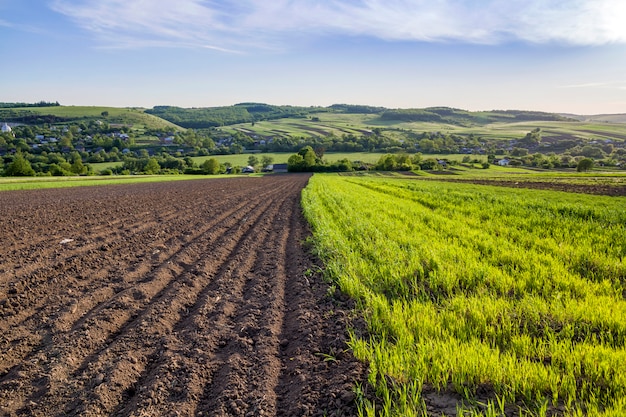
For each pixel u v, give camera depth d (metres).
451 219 15.38
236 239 12.41
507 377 3.99
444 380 4.03
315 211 16.97
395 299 6.66
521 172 94.81
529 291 6.84
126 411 3.90
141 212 18.80
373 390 4.02
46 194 31.05
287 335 5.64
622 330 4.98
